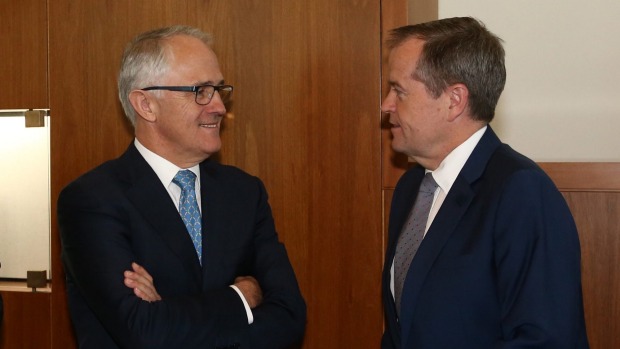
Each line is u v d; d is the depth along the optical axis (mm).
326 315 2281
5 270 2582
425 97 1706
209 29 2320
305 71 2266
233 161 2324
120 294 1735
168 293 1851
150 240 1854
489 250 1562
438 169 1741
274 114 2293
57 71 2420
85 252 1797
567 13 2771
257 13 2293
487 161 1669
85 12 2393
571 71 2779
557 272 1505
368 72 2221
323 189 2270
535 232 1521
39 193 2543
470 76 1669
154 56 1900
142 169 1918
